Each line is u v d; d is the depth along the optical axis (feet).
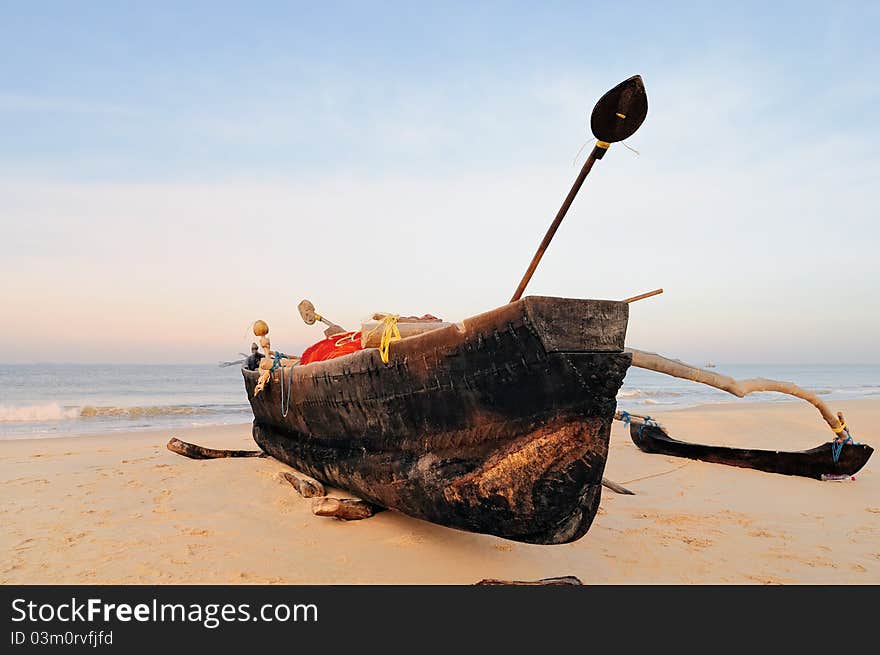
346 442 16.94
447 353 12.39
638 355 17.13
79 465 25.18
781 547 16.71
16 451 30.14
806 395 24.75
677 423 45.06
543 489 11.34
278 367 20.83
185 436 39.45
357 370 15.10
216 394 96.02
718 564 15.21
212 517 17.08
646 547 16.37
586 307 11.03
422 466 13.42
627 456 31.50
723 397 99.35
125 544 14.76
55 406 64.44
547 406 11.19
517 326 10.94
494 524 12.39
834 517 20.29
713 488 24.72
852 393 111.75
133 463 25.53
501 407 11.79
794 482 26.02
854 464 26.13
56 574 13.01
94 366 280.31
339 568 13.67
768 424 44.60
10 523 16.38
